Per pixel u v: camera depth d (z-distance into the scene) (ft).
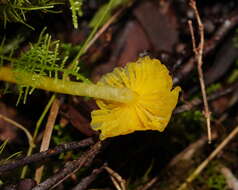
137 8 1.08
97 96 0.83
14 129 0.99
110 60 1.06
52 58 0.85
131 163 1.00
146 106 0.83
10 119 0.94
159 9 1.10
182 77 1.00
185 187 1.01
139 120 0.84
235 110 1.08
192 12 1.10
